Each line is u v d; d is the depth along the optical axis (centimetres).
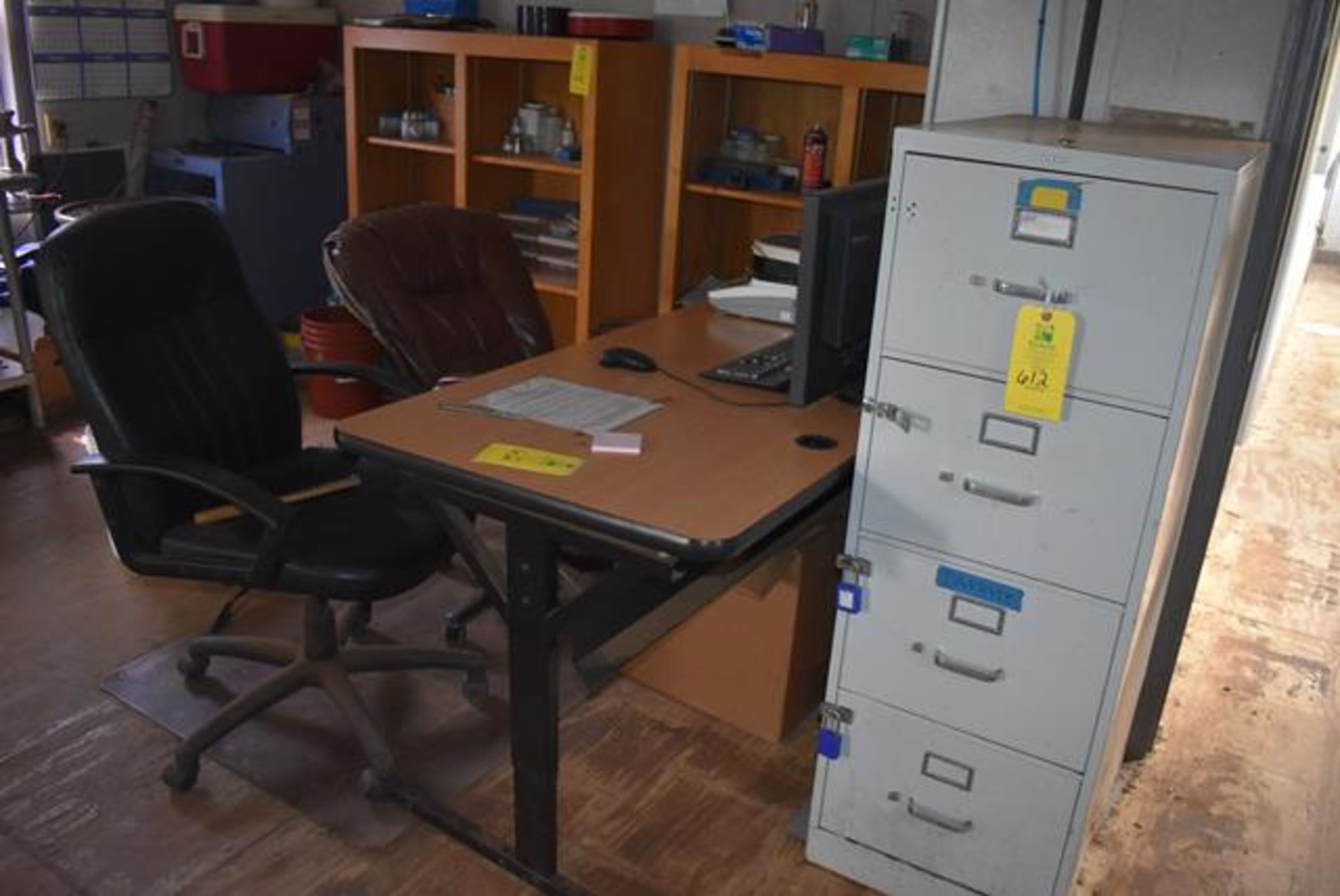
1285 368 560
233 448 226
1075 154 147
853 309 202
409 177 405
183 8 414
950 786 188
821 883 202
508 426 185
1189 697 267
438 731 235
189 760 211
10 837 199
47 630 262
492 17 381
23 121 397
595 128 316
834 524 219
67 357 196
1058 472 162
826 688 206
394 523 215
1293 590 327
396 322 247
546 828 190
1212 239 142
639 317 352
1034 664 174
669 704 248
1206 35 194
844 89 284
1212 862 212
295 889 192
